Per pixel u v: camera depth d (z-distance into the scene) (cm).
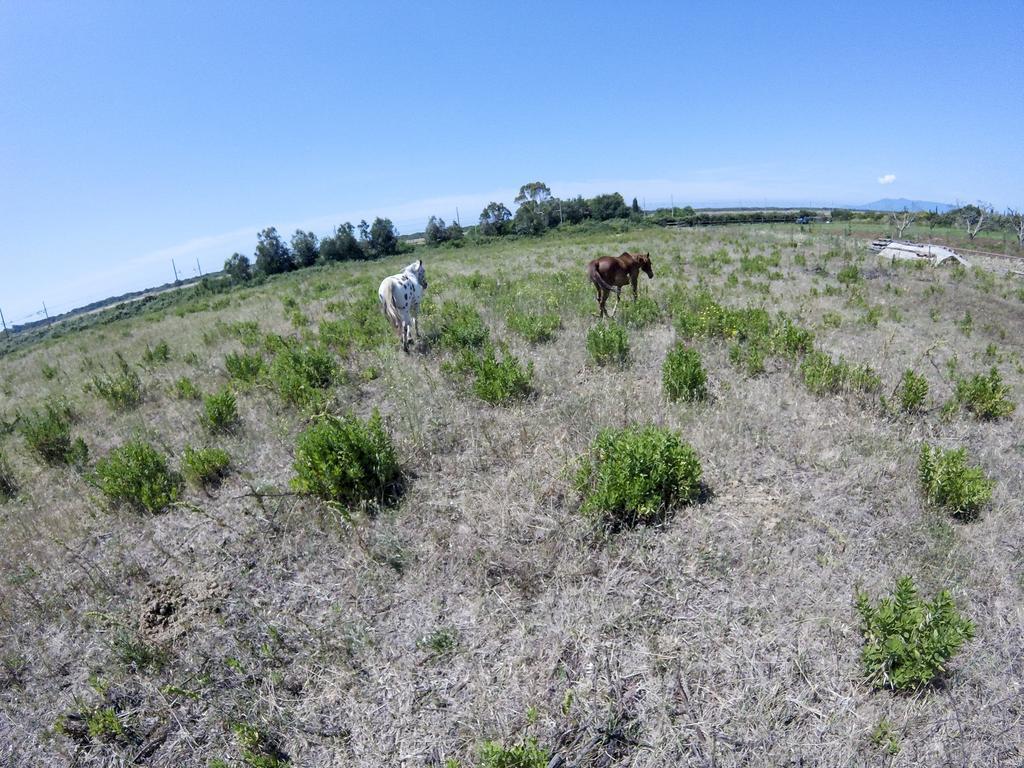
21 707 361
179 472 596
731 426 596
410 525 478
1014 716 311
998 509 463
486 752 283
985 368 848
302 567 449
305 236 5350
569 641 364
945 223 4756
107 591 443
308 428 560
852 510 466
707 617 374
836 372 702
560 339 956
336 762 314
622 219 6103
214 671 371
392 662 367
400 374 806
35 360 1596
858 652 346
